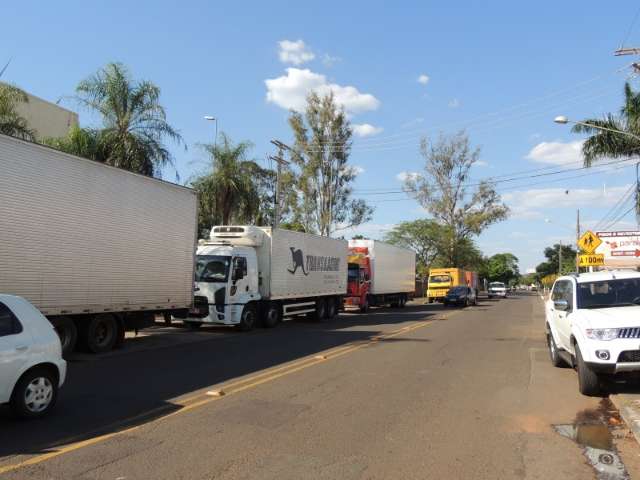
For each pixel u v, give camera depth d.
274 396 8.48
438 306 40.66
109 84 20.80
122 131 20.77
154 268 14.26
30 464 5.26
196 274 18.52
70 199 11.70
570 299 10.31
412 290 40.09
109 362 11.62
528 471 5.39
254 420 7.04
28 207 10.73
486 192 57.41
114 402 7.90
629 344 8.33
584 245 27.56
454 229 57.81
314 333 18.47
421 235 73.38
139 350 13.60
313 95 47.53
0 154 10.16
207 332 18.52
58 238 11.41
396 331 19.41
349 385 9.45
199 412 7.39
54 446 5.83
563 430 6.85
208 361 11.87
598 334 8.55
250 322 19.31
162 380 9.62
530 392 9.09
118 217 13.02
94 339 12.84
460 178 57.72
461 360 12.60
